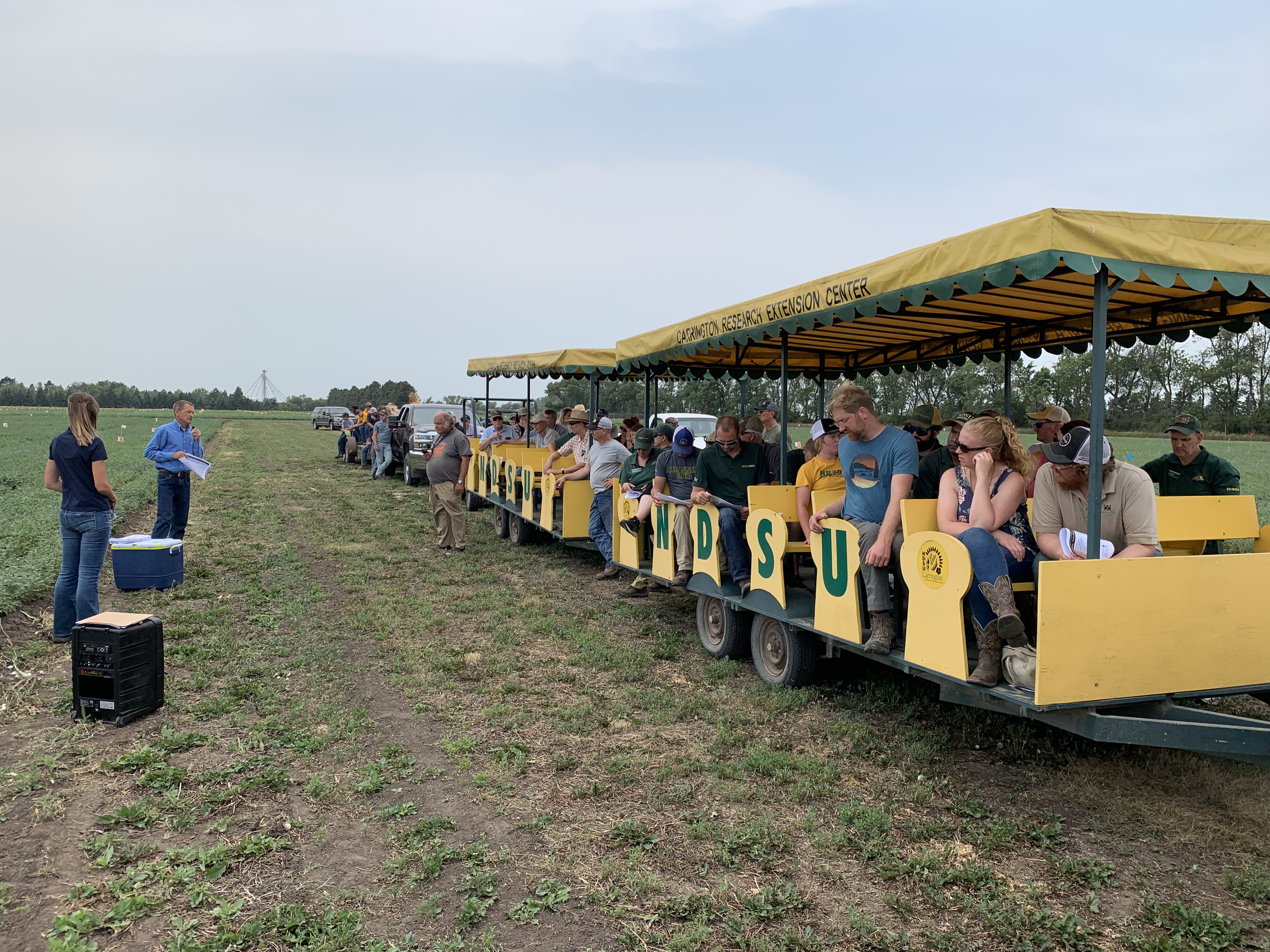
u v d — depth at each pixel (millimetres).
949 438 5043
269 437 44406
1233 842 3479
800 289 5297
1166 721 3404
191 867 3184
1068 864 3242
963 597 3697
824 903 3043
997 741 4539
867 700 5098
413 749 4453
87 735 4512
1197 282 3594
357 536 11664
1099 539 3592
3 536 10258
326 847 3410
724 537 5707
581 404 20750
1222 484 5809
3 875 3143
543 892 3059
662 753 4414
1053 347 7160
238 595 7891
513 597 8109
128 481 18094
